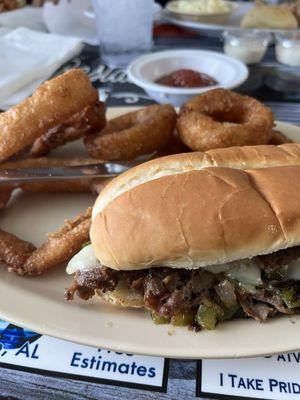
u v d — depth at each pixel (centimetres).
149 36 42
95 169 24
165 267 18
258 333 17
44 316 17
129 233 17
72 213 25
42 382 16
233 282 18
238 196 17
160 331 17
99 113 26
